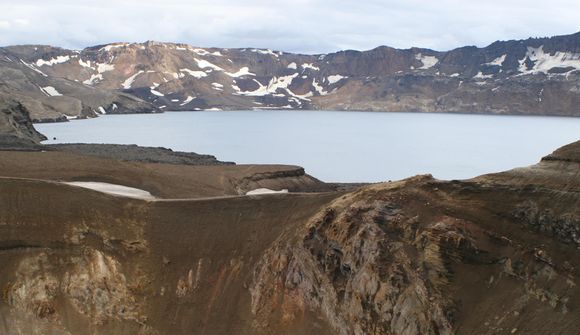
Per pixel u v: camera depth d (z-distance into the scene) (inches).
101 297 2405.3
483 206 2044.8
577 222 1829.5
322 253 2219.5
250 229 2514.8
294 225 2422.5
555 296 1718.8
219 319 2299.5
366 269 2041.1
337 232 2207.2
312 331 2124.8
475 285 1873.8
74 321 2356.1
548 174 2047.2
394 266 1996.8
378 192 2279.8
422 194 2183.8
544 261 1807.3
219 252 2470.5
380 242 2065.7
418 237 2014.0
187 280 2420.0
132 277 2438.5
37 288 2395.4
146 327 2336.4
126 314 2374.5
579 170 1975.9
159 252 2502.5
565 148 2110.0
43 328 2337.6
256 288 2313.0
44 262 2442.2
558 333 1626.5
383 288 1974.7
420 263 1958.7
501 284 1845.5
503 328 1727.4
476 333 1759.4
